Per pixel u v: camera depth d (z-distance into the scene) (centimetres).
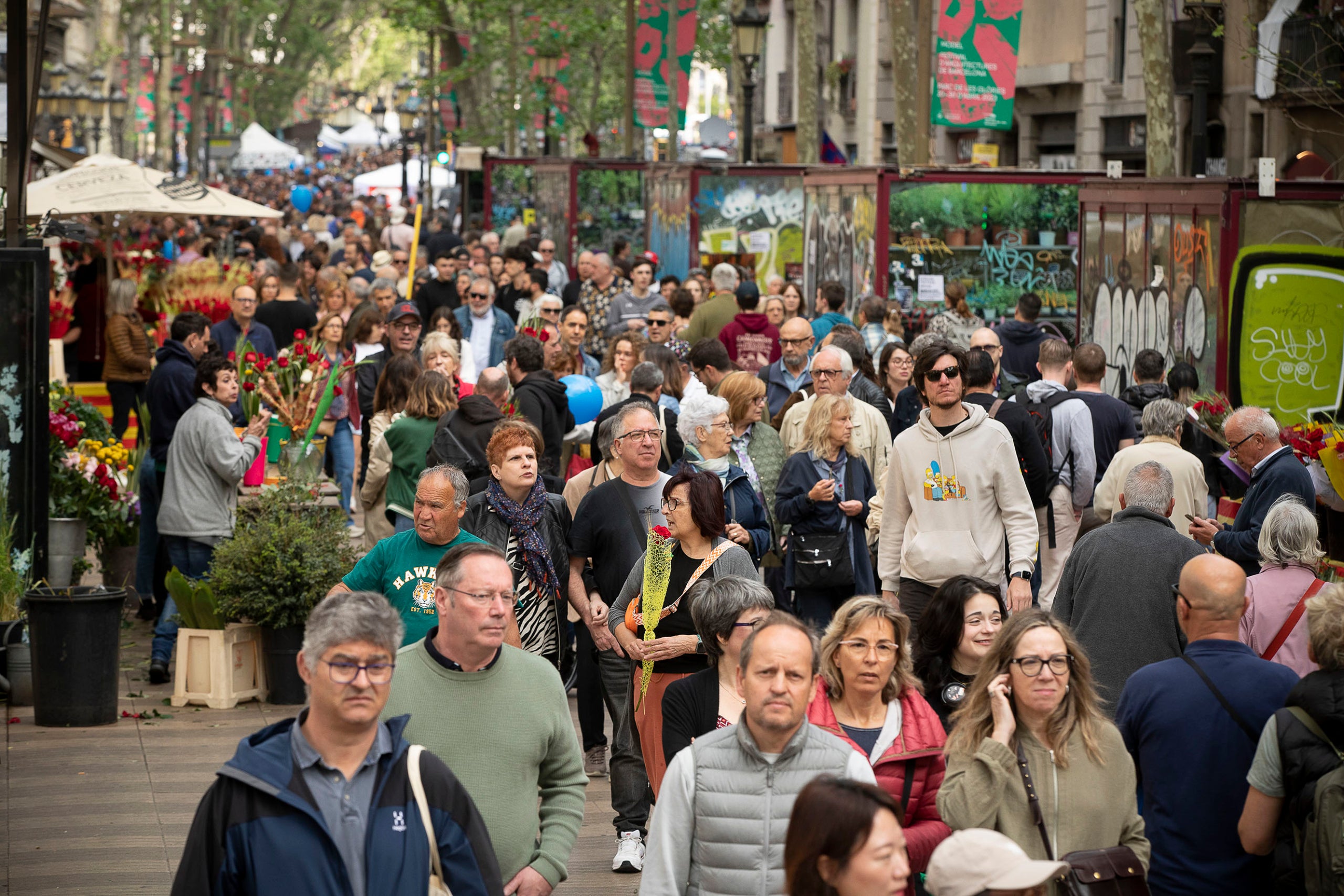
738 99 14075
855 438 2461
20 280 2627
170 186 4831
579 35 10000
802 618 2416
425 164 13300
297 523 2595
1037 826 1206
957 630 1495
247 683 2603
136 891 1738
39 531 2675
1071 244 5078
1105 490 2341
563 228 7481
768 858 1148
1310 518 1658
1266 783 1338
